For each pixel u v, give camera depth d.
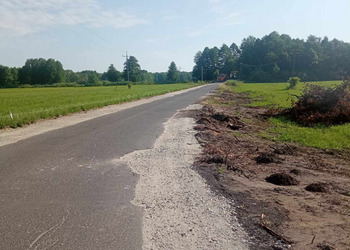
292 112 14.59
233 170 6.05
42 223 3.96
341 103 13.30
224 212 4.16
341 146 8.90
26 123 13.84
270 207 4.27
